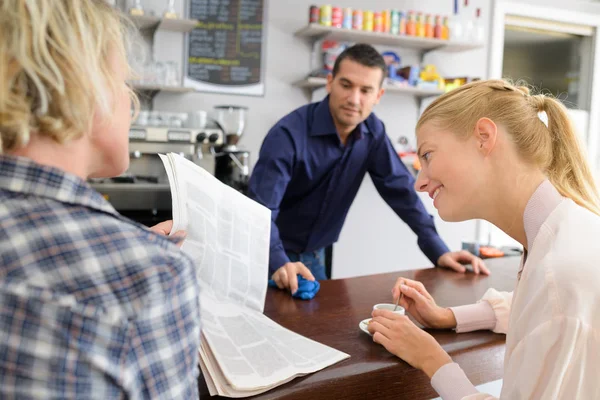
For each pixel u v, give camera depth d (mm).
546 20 4492
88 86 524
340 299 1470
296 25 3732
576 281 763
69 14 523
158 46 3447
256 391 867
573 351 739
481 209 981
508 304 1242
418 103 4141
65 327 481
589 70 4734
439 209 1014
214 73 3590
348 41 3814
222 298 1144
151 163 3121
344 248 4055
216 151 3340
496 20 4273
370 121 2395
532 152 934
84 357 481
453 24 3875
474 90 995
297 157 2242
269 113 3740
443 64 4188
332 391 931
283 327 1170
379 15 3631
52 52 508
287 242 2539
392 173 2395
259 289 1248
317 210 2467
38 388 475
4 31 499
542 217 899
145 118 3131
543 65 4648
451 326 1237
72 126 526
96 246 517
